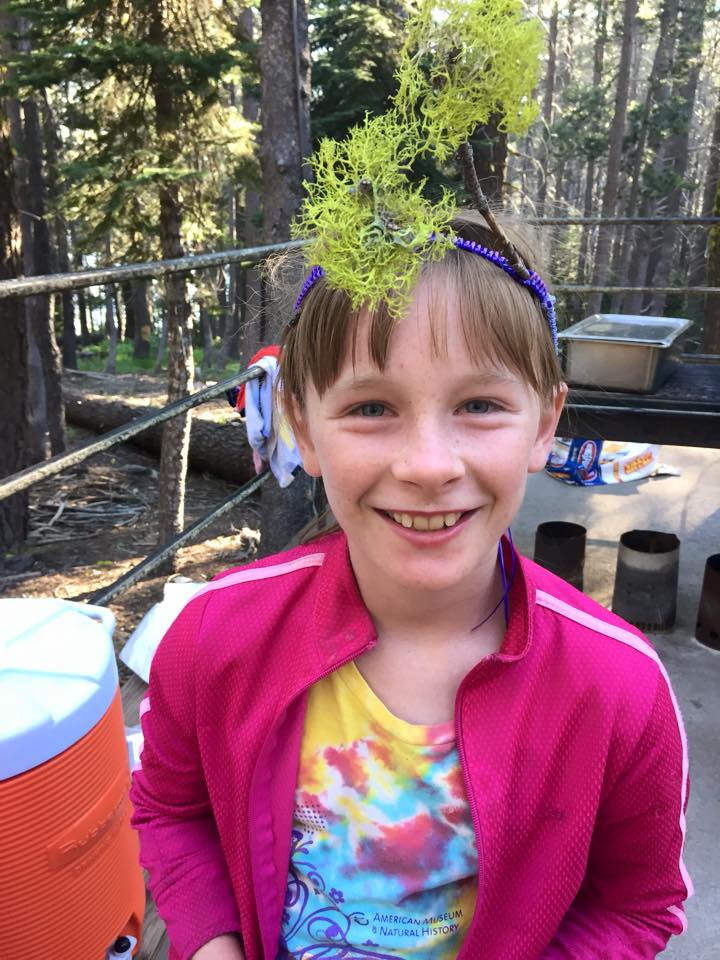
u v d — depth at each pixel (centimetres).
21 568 709
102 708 134
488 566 82
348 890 85
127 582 228
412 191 69
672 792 82
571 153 1997
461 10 62
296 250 98
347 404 73
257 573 96
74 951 132
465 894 85
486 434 72
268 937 86
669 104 2005
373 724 84
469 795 79
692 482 497
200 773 97
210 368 1878
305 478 521
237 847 88
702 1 2058
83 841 130
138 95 620
